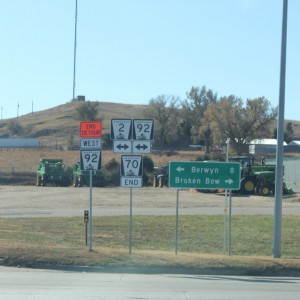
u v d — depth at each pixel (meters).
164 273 18.84
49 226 33.78
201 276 18.34
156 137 137.88
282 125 21.33
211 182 21.62
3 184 86.62
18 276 17.55
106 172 83.31
